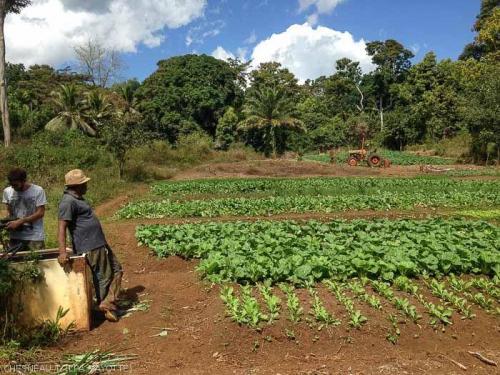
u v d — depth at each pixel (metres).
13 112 37.47
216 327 6.43
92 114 44.34
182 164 38.91
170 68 60.72
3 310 6.50
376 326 6.49
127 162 30.67
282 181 28.30
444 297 7.43
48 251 7.55
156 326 6.91
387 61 74.94
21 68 65.38
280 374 5.49
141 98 59.41
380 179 28.66
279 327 6.35
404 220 13.47
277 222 13.31
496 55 50.19
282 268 7.84
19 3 30.23
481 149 42.50
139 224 15.18
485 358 5.99
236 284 8.01
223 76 61.81
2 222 7.36
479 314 7.10
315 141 61.22
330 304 6.93
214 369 5.66
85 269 6.81
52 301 6.70
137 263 10.46
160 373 5.59
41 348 6.33
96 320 7.23
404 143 62.16
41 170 25.72
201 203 18.94
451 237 10.22
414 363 5.80
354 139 61.59
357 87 78.19
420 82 60.81
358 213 17.41
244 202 18.86
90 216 7.18
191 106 59.19
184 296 8.00
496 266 8.51
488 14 57.06
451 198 20.12
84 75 67.00
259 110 52.31
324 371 5.58
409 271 8.20
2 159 25.61
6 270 6.39
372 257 8.38
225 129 56.44
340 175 34.94
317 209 18.14
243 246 9.52
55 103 45.59
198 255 10.10
